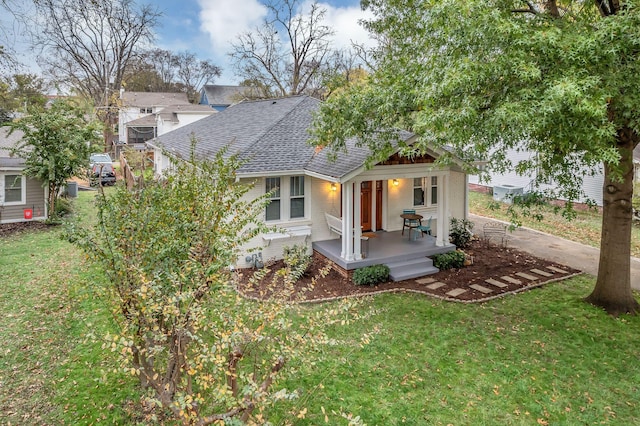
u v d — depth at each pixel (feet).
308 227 43.93
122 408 19.80
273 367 14.58
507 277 39.09
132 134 152.56
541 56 20.70
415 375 23.13
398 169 39.83
